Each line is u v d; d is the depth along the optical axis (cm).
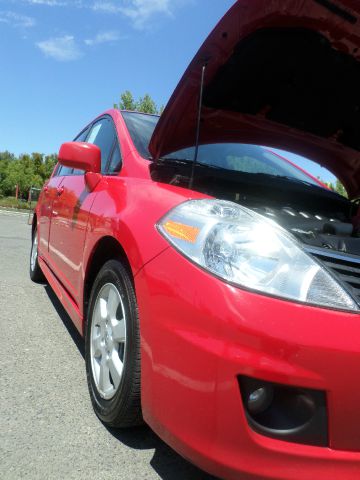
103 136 332
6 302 401
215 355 136
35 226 498
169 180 230
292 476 134
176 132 241
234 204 176
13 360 275
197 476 178
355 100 239
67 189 342
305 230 196
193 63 204
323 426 134
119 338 195
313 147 292
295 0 183
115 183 244
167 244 163
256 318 135
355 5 183
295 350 132
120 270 196
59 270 329
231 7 183
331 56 214
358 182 307
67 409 221
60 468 176
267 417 138
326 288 143
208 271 146
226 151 301
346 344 133
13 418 208
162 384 152
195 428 140
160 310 155
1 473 169
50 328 341
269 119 262
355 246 177
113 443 195
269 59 213
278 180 287
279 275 144
